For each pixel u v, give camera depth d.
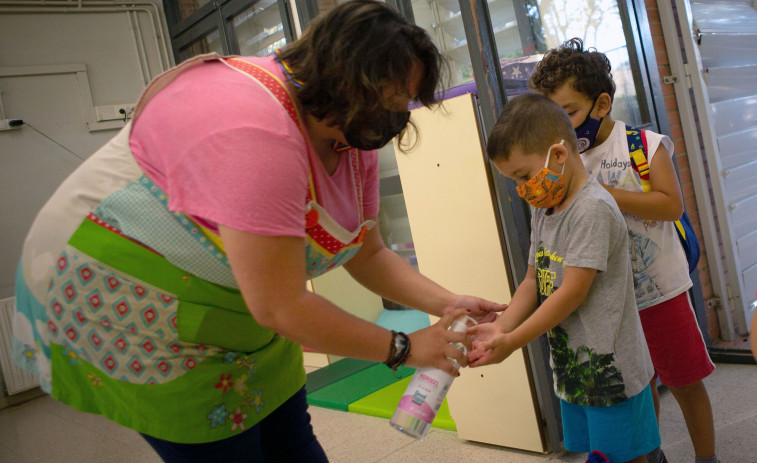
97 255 1.04
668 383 1.76
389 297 1.45
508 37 2.13
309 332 0.95
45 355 1.13
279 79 0.97
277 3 3.63
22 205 4.91
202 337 1.08
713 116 2.94
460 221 2.17
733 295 2.96
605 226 1.35
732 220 2.96
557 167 1.37
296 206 0.91
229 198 0.86
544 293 1.49
